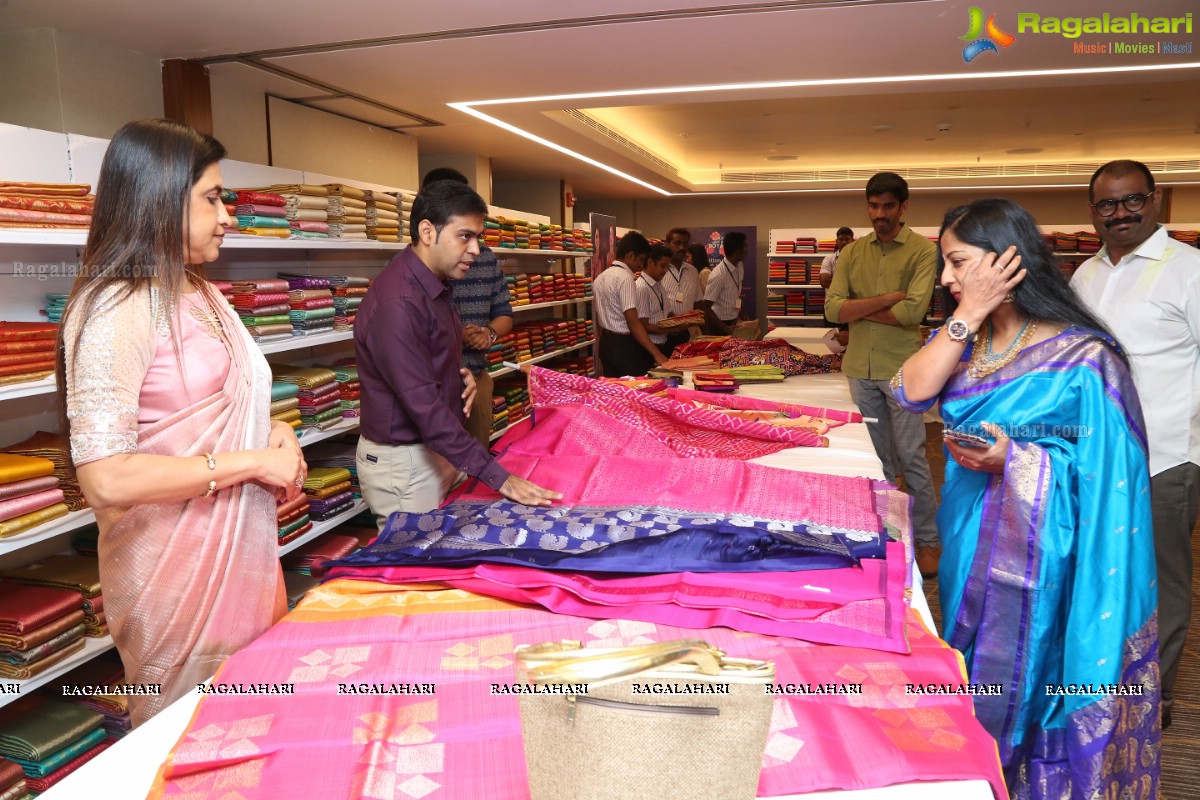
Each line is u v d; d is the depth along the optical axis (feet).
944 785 3.05
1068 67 15.21
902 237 11.88
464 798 3.00
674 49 13.67
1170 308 7.71
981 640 5.19
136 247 4.36
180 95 13.98
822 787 3.01
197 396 4.59
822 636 4.17
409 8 11.27
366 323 7.39
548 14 11.66
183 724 3.66
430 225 7.34
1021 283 5.08
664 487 6.63
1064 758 5.16
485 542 5.18
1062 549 4.95
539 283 22.11
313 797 3.01
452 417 6.92
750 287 47.47
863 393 12.37
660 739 2.43
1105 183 7.87
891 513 6.06
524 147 25.77
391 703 3.65
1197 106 24.52
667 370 14.26
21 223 7.12
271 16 11.53
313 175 12.50
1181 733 8.46
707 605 4.45
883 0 11.24
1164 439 7.88
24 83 12.16
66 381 4.36
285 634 4.34
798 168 40.93
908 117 27.09
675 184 38.50
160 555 4.57
